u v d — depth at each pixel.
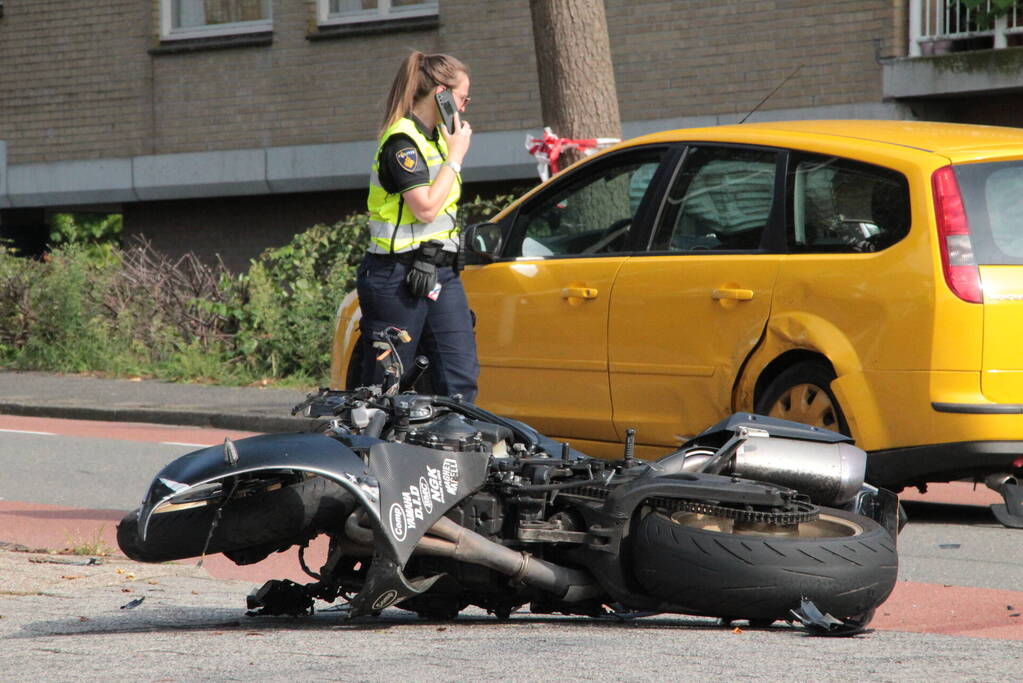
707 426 26.92
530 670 13.16
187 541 15.52
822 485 17.55
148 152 73.69
